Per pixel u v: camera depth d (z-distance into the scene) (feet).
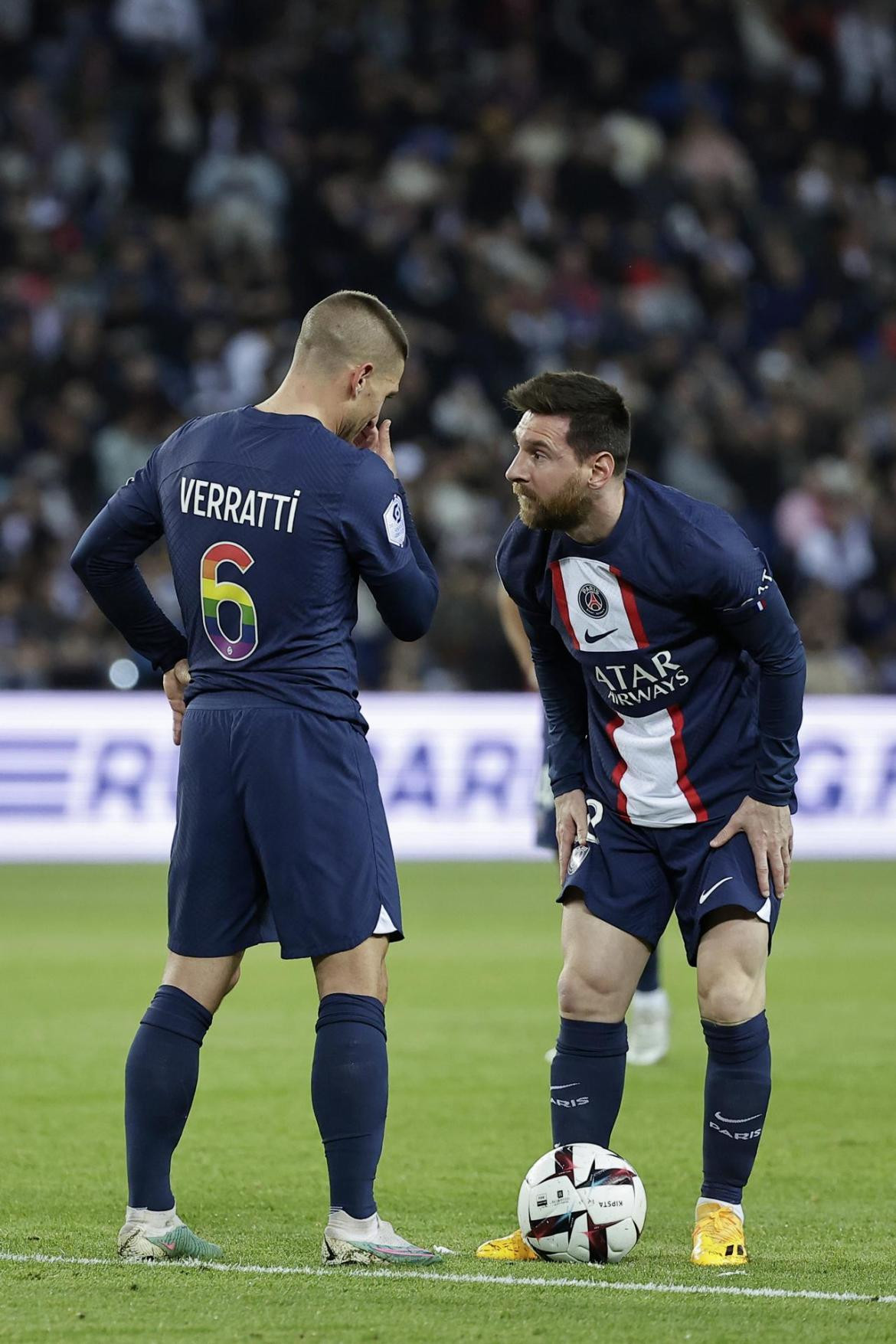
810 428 234.99
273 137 244.83
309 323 51.06
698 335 246.68
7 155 237.45
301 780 48.55
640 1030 86.74
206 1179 61.77
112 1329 41.29
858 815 185.37
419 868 177.37
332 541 49.19
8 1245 51.03
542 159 260.21
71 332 212.64
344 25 262.67
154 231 231.50
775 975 114.52
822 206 266.16
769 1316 43.06
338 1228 48.73
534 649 55.31
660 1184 62.23
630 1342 40.45
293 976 116.16
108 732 179.93
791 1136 69.87
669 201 257.14
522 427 51.01
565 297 243.19
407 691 193.36
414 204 241.76
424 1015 99.14
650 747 52.37
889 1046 90.12
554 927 136.77
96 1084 79.05
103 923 137.08
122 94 241.14
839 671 198.59
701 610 51.47
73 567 52.85
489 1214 57.16
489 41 274.36
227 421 50.72
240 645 49.37
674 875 53.21
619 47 276.62
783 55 281.74
